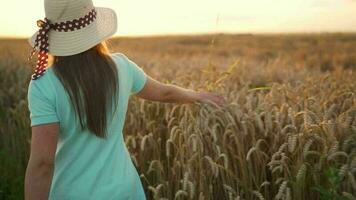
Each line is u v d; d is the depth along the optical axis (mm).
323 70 12203
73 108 2645
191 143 4211
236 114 4277
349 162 3764
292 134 3883
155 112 5477
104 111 2664
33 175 2684
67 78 2607
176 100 3467
